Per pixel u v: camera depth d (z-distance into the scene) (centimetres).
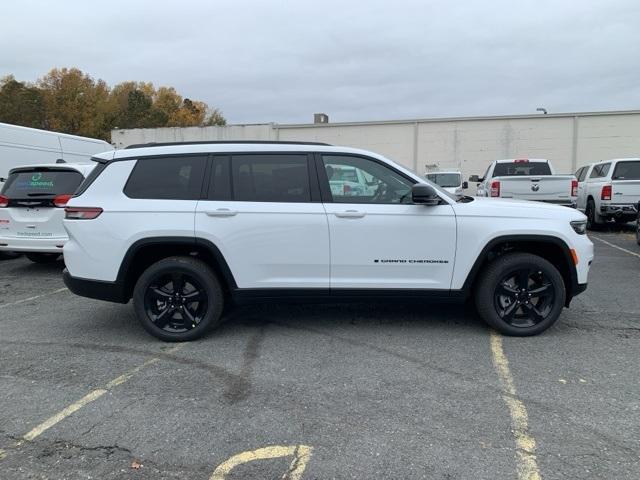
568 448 312
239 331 539
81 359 466
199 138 3209
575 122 2639
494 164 1449
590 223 1508
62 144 1375
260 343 502
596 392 387
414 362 449
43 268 945
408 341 503
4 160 1182
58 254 935
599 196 1409
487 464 296
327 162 510
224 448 317
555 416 351
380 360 455
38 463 304
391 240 498
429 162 2836
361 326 551
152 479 288
